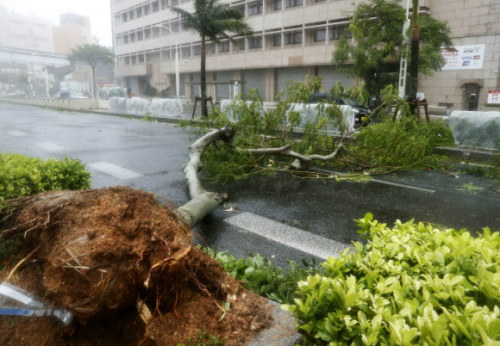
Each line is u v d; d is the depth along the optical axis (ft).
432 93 98.73
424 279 7.25
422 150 31.89
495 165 29.25
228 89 161.89
